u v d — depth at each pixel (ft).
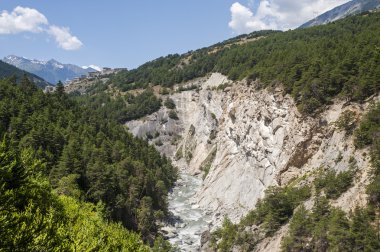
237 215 267.80
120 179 263.70
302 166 237.66
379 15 505.25
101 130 373.61
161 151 519.60
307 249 164.45
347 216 166.50
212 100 480.64
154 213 265.54
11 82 365.61
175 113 562.25
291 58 294.25
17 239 64.28
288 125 256.32
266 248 189.78
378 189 159.84
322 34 506.48
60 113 339.57
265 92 293.84
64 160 242.78
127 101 607.78
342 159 203.51
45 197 111.14
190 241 243.60
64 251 74.23
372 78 215.72
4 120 286.87
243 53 524.93
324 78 239.09
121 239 114.93
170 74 650.84
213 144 449.06
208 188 340.80
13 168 88.53
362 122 199.82
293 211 196.54
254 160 294.05
